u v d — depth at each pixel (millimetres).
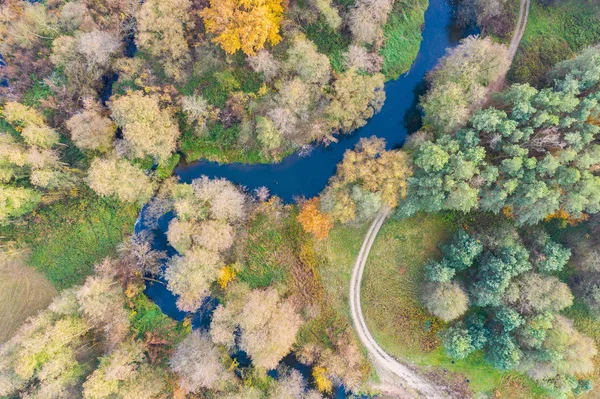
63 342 45344
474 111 45344
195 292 47438
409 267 52406
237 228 52469
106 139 48750
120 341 49594
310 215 49469
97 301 47281
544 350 44062
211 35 47156
